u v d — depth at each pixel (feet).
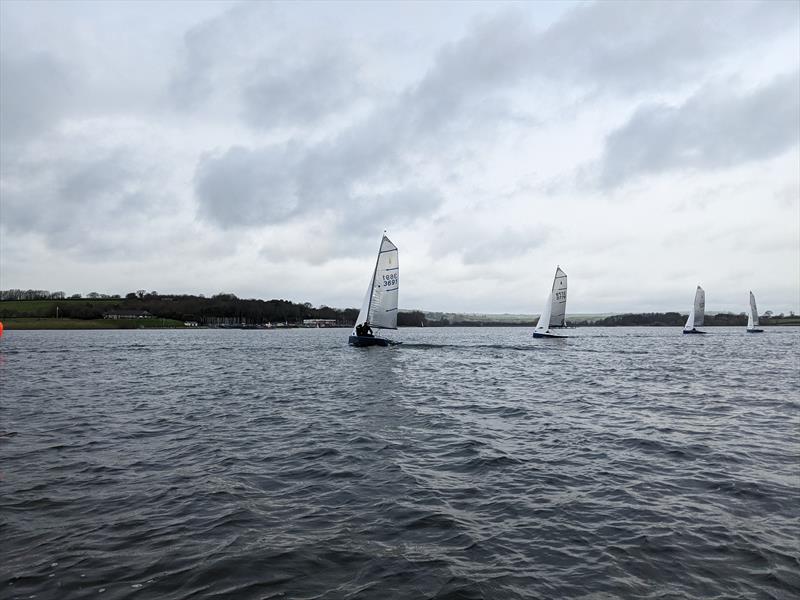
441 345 180.86
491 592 16.43
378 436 39.27
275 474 29.09
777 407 53.11
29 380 83.05
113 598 15.90
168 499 24.91
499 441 37.52
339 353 148.36
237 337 331.57
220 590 16.43
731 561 18.56
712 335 333.01
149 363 120.26
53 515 22.77
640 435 39.42
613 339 267.80
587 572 17.75
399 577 17.38
